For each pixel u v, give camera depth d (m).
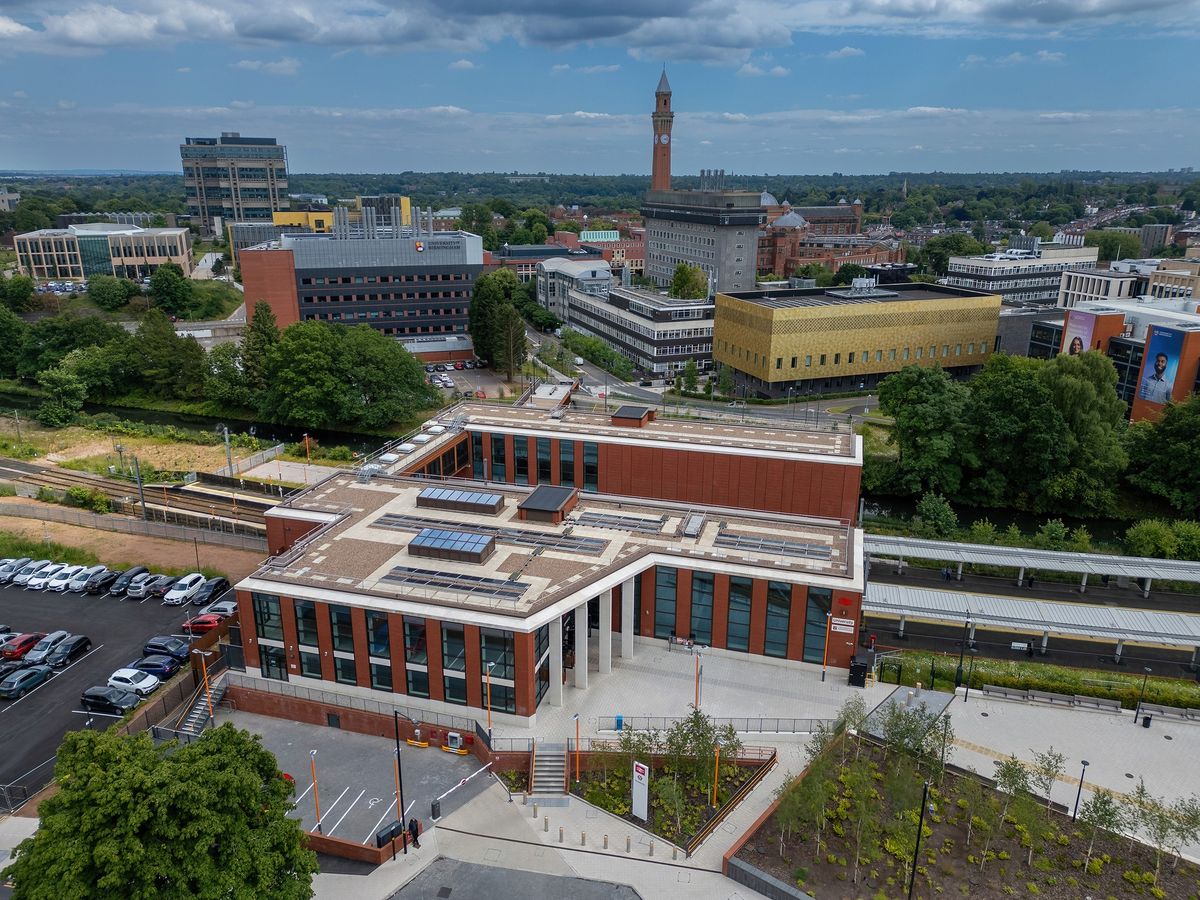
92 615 78.81
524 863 49.00
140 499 105.00
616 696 62.75
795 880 46.75
